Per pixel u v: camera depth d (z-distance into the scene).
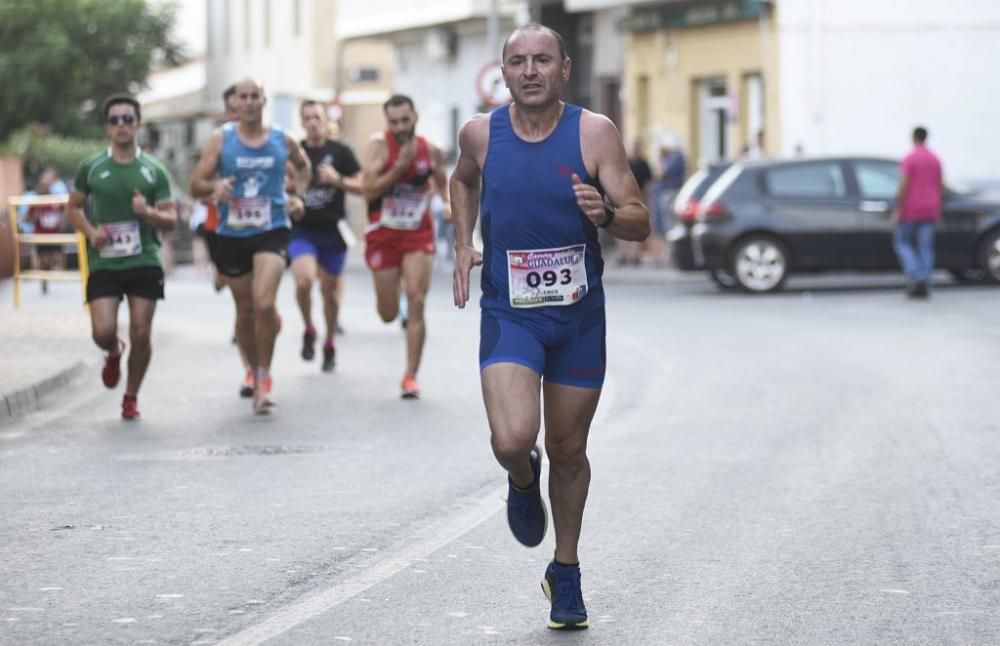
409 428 22.31
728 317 39.50
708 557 14.24
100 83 122.94
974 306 40.78
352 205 93.31
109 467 19.31
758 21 65.06
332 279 29.66
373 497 17.19
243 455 20.11
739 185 48.16
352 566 14.01
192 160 125.81
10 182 82.12
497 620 12.25
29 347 32.59
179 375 29.20
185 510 16.55
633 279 55.53
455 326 38.84
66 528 15.71
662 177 61.09
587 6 71.44
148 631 11.95
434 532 15.39
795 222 47.69
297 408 24.52
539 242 11.98
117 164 23.12
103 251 23.27
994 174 63.59
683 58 69.25
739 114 66.94
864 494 17.06
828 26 63.88
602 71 75.12
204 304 48.00
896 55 63.81
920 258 43.88
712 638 11.68
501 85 52.56
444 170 25.78
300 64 109.56
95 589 13.23
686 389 26.12
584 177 11.90
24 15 120.50
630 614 12.37
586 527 15.55
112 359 23.91
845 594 12.92
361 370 29.61
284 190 23.88
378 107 105.00
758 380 27.09
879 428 21.59
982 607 12.51
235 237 23.78
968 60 63.53
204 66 132.88
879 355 30.33
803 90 64.12
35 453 20.48
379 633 11.88
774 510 16.27
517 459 11.78
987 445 20.06
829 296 45.66
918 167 43.38
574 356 12.12
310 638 11.75
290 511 16.44
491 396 11.85
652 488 17.50
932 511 16.12
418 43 90.19
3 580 13.59
